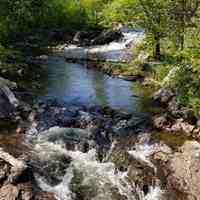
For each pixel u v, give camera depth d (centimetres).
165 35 3909
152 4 3975
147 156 1923
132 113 2480
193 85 2620
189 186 1698
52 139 2061
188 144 1986
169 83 2784
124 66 3691
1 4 5391
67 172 1772
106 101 2731
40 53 4709
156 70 3384
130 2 4359
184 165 1811
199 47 3338
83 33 6284
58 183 1691
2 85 2509
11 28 5581
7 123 2222
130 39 6097
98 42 5894
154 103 2691
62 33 6419
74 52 4931
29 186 1586
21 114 2358
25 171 1628
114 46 5591
